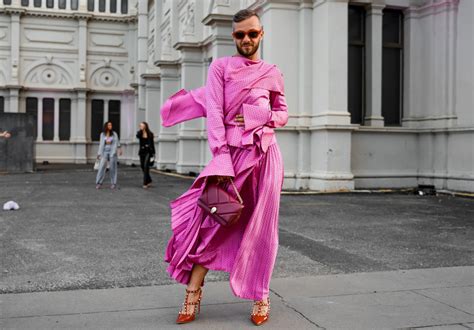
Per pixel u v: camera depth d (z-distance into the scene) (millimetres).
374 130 13492
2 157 22828
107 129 14703
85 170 25469
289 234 6906
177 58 24797
